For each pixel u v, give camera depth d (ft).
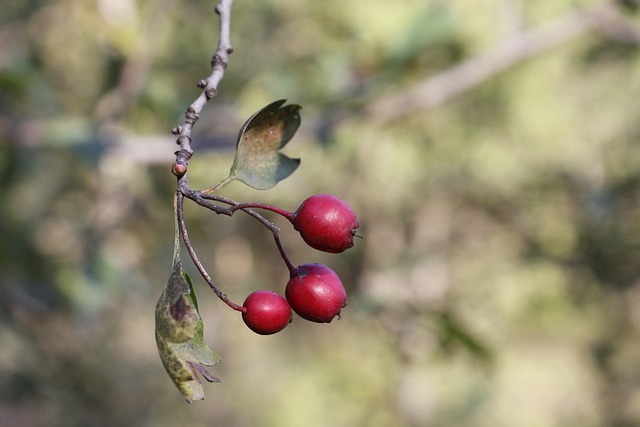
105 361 26.30
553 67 32.40
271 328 6.26
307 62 26.04
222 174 25.49
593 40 27.25
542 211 25.89
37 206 20.52
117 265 17.93
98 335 25.88
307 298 6.32
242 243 38.17
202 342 5.58
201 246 24.95
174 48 23.03
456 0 26.17
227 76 23.76
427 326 14.87
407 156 34.30
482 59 17.12
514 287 32.71
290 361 41.19
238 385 40.55
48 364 22.56
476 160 35.40
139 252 20.75
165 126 18.17
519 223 29.27
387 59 16.16
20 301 17.25
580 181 26.00
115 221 18.72
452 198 36.55
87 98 20.07
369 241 39.45
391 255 39.55
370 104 16.87
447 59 19.38
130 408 29.99
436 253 36.40
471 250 36.37
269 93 17.12
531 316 32.17
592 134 33.73
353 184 35.12
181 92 19.17
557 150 34.47
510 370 39.01
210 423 38.99
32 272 17.29
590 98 33.99
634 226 22.63
